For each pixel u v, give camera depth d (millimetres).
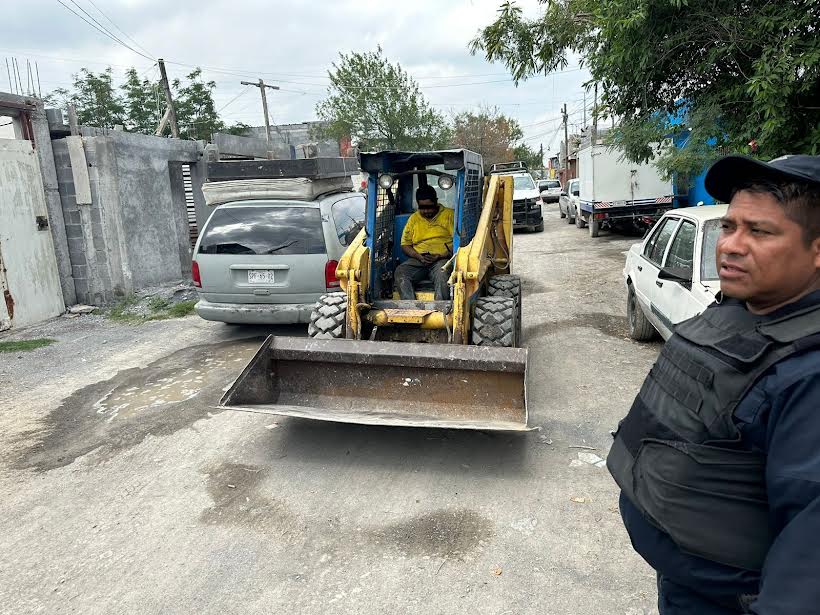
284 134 42688
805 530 1034
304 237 7145
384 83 34312
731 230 1303
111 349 7781
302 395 4730
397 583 3076
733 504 1225
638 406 1531
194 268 7410
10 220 9031
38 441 5059
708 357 1311
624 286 10039
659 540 1391
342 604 2949
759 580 1211
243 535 3555
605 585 2988
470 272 4918
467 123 46250
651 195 16328
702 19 6523
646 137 7488
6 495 4188
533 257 14094
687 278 5074
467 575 3109
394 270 6023
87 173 10117
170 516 3801
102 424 5344
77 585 3199
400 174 5535
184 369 6754
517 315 5973
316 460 4410
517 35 9023
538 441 4547
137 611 2982
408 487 3980
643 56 6812
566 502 3729
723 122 7027
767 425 1159
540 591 2969
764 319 1291
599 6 7391
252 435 4895
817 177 1171
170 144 12836
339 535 3502
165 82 25781
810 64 5574
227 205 7461
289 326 8477
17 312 9117
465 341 4977
